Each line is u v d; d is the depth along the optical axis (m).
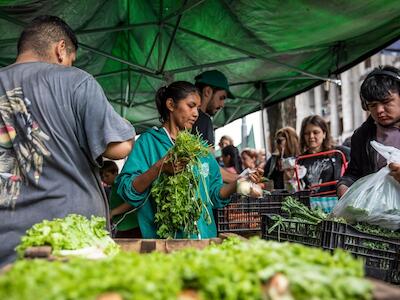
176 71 7.97
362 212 3.37
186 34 7.98
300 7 6.59
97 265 1.72
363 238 3.14
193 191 3.84
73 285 1.48
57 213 3.10
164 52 8.67
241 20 7.22
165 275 1.61
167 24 7.22
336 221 3.13
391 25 7.12
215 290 1.59
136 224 4.13
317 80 9.48
